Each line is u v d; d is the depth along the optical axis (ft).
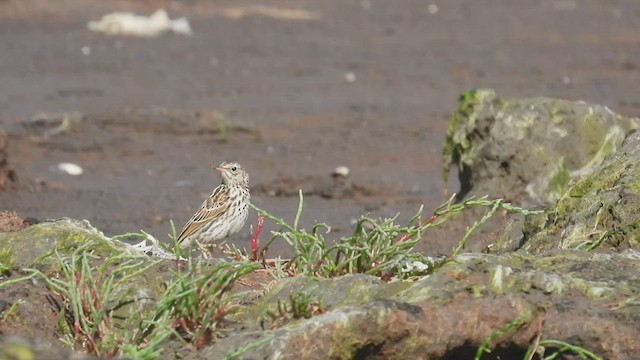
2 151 57.47
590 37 115.55
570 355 26.99
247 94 88.22
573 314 27.14
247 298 28.66
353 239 30.99
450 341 26.61
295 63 101.65
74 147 69.56
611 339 26.91
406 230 30.53
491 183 48.32
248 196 44.24
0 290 27.99
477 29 121.19
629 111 81.82
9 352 20.53
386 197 58.85
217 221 43.34
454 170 64.59
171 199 57.26
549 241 33.99
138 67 98.02
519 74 96.73
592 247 32.04
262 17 127.13
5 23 115.03
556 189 47.32
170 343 27.02
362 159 68.90
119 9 127.24
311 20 126.41
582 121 47.80
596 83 92.38
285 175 63.52
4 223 33.42
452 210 31.50
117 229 50.11
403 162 68.28
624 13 131.54
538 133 48.03
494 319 26.81
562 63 101.40
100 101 83.51
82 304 27.66
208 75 95.55
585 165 47.52
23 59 99.25
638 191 32.48
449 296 26.99
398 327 26.30
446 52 107.34
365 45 111.24
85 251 28.78
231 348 26.30
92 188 59.21
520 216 38.47
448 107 84.38
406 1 141.49
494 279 27.55
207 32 116.26
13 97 84.02
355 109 83.10
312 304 27.63
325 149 71.31
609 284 28.17
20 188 57.88
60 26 115.03
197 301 27.35
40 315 27.55
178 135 73.82
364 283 28.14
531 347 26.96
